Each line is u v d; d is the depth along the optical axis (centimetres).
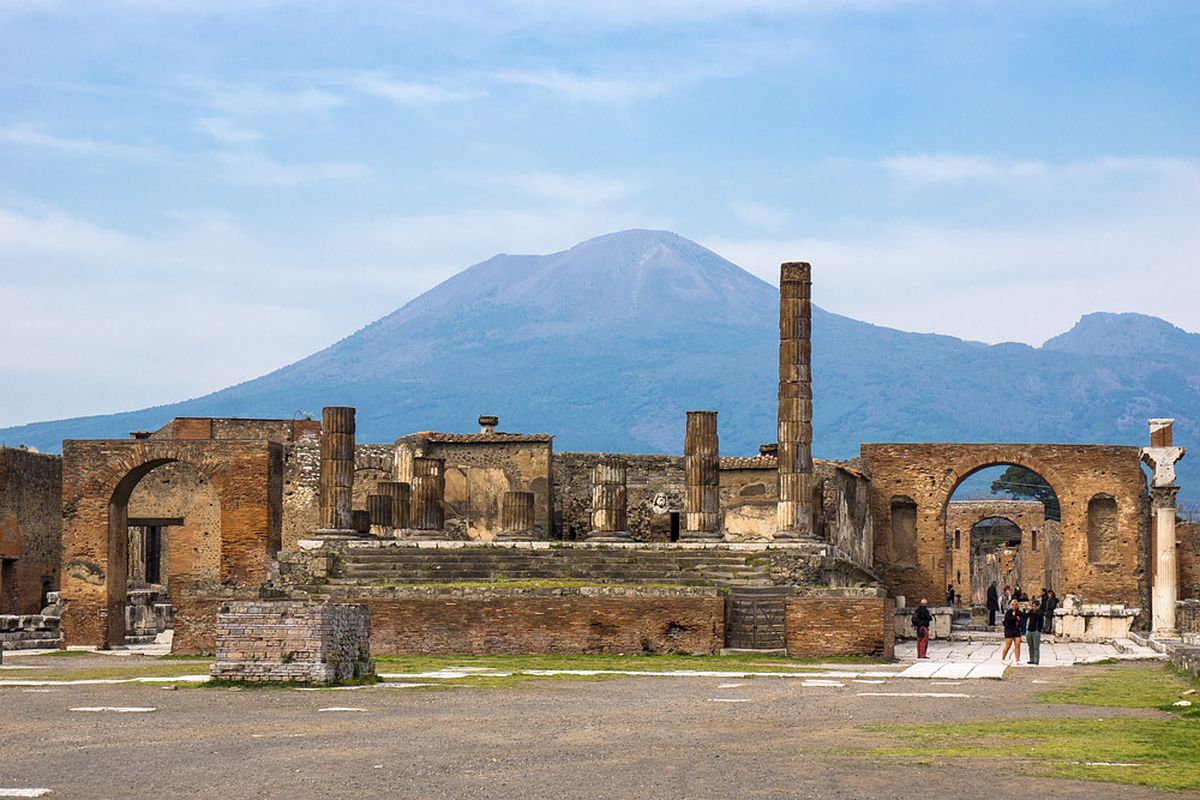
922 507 7994
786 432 6469
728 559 6016
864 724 2938
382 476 8600
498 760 2355
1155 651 6059
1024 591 11931
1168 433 6869
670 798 2017
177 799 2011
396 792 2064
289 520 8606
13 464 7512
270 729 2748
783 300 6550
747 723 2931
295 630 3650
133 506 8656
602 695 3581
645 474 8450
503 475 8281
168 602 7569
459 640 5275
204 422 9606
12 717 2962
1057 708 3388
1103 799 2020
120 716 2978
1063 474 7925
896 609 7456
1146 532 8031
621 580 5878
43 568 7838
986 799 2014
